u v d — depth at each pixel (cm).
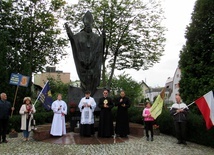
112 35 2700
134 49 2808
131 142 1031
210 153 884
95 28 2698
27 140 1086
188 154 862
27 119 1088
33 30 2630
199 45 1203
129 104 1125
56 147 938
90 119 1109
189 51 1244
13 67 1630
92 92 1298
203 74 1188
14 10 2623
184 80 1245
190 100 1216
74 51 1338
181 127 1043
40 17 2597
